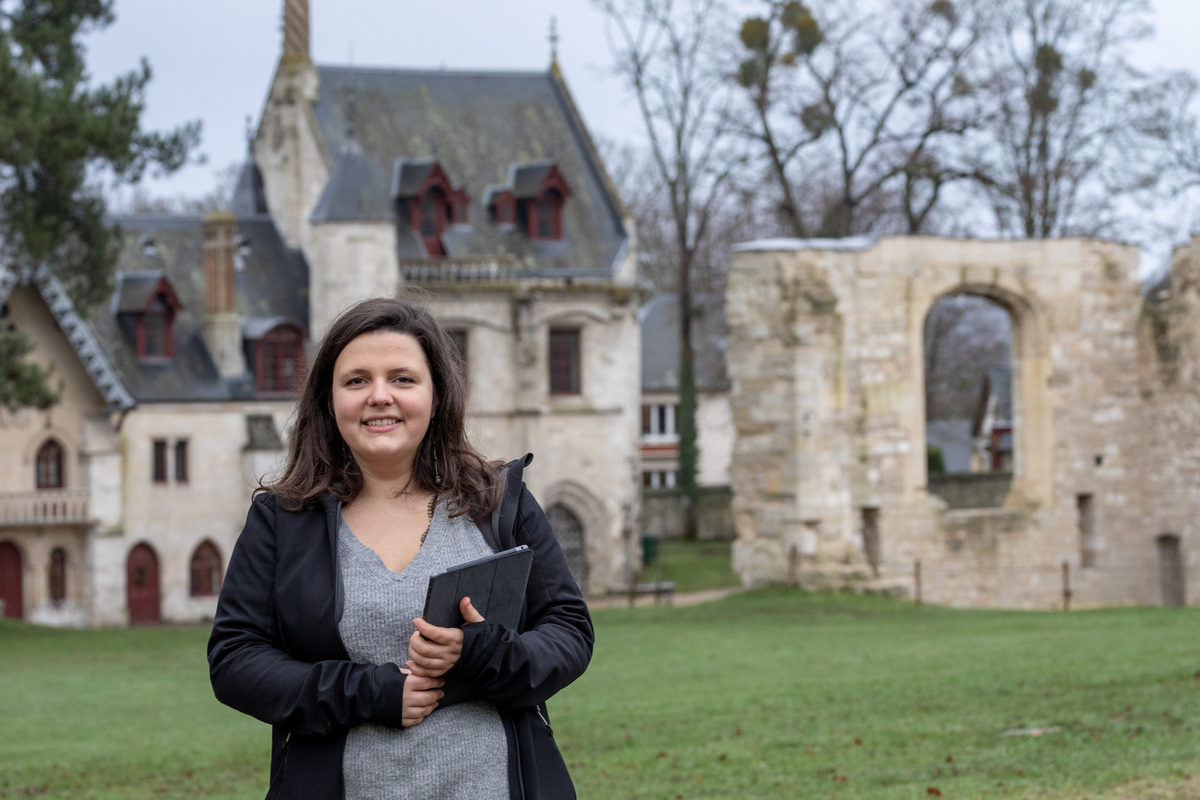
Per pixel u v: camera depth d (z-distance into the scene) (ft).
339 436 14.96
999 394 241.14
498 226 164.76
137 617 143.54
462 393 15.06
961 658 63.00
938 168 153.69
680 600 147.54
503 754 13.94
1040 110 152.15
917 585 97.71
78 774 44.34
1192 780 30.89
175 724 58.49
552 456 160.25
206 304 148.87
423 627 13.30
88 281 115.75
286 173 159.53
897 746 40.57
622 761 40.88
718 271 202.69
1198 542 102.68
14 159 101.55
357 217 147.33
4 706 65.72
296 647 14.03
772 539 98.17
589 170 172.14
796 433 96.07
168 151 108.17
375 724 13.66
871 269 98.78
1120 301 106.63
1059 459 104.06
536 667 13.69
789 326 96.32
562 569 14.96
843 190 162.71
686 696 56.03
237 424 147.23
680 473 196.03
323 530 14.33
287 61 160.15
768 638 78.59
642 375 243.81
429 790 13.62
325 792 13.58
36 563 140.67
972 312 247.29
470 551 14.48
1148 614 85.05
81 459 141.49
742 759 39.99
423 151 165.17
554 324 160.97
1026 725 42.50
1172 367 104.73
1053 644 66.64
